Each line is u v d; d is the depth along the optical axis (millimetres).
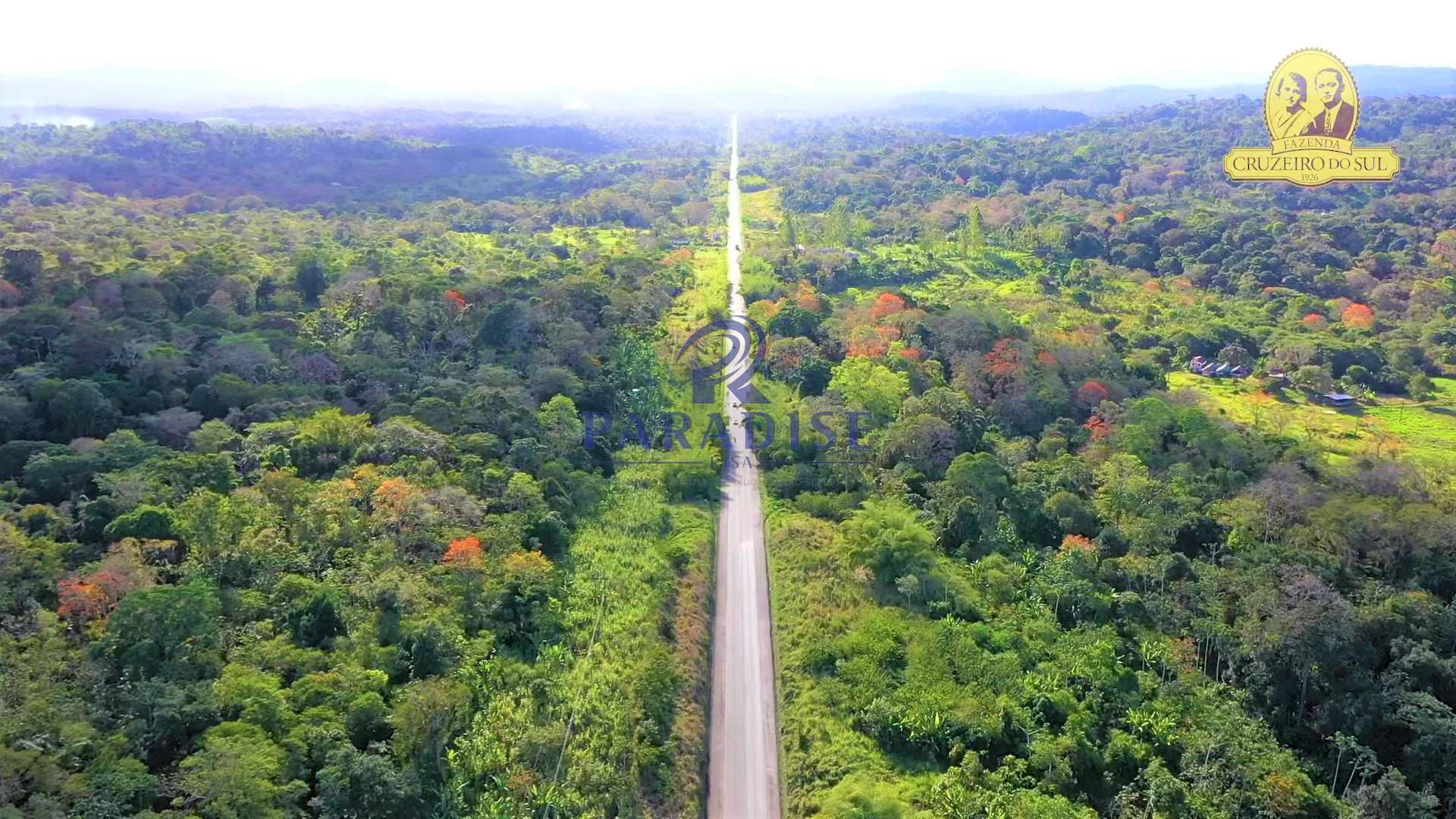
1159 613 82500
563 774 62281
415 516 83688
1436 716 67750
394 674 66750
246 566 75688
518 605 77312
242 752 53406
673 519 98500
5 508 78812
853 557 89625
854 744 68500
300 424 98938
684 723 69062
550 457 103188
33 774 50281
